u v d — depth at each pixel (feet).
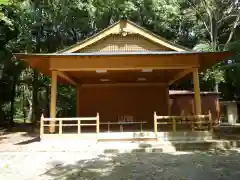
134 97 62.34
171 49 42.86
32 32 80.07
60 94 101.04
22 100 124.26
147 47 43.32
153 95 62.34
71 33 90.63
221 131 55.36
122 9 73.77
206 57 42.06
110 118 61.82
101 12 74.28
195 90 41.37
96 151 33.88
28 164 27.35
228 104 91.45
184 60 41.55
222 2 93.20
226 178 21.36
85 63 41.37
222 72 78.59
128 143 36.65
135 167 25.61
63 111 101.04
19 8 50.80
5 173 23.89
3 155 32.27
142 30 42.75
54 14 72.79
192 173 23.08
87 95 62.75
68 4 69.10
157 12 78.28
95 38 42.45
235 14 93.35
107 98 62.49
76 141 37.47
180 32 99.19
